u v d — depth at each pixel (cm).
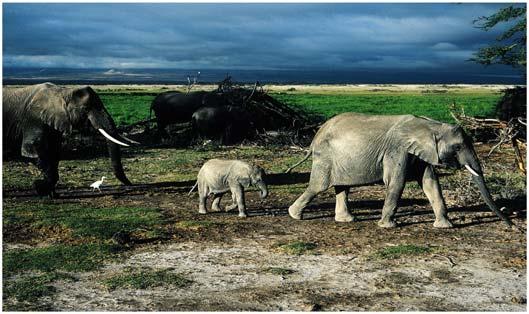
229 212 1255
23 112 1426
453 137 1066
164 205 1333
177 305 705
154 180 1719
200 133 2714
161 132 2922
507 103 2788
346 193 1168
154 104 2934
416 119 1102
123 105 5709
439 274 825
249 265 866
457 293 752
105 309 691
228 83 3005
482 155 2222
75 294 741
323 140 1139
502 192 1410
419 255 913
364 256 911
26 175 1728
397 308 698
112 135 1477
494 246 976
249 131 2747
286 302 716
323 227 1107
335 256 911
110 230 1045
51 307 696
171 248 955
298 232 1066
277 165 2009
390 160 1090
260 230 1079
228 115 2694
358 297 734
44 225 1078
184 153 2364
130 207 1280
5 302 711
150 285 774
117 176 1539
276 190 1525
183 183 1662
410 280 800
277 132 2748
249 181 1188
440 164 1070
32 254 902
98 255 902
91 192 1509
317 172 1144
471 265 869
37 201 1362
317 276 816
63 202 1354
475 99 7375
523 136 1998
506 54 2720
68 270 836
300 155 2303
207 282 790
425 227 1108
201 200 1238
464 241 1006
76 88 1449
